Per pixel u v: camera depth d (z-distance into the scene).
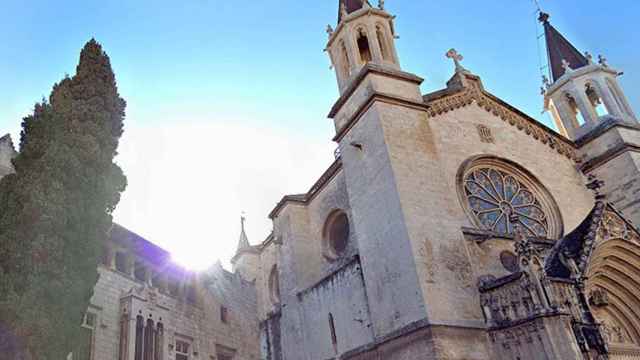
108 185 18.94
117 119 21.11
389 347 23.52
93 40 22.14
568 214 31.61
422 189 25.77
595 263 24.36
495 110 33.88
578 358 19.45
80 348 17.73
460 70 34.75
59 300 15.61
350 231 31.20
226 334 29.20
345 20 33.38
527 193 31.70
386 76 29.77
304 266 33.84
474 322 22.47
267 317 36.72
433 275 23.03
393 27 33.94
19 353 14.48
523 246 22.27
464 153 30.48
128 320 20.47
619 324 25.73
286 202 36.09
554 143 34.88
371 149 27.72
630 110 36.94
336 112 32.03
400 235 24.27
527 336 21.06
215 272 30.61
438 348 21.03
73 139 18.61
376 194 26.62
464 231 25.91
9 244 15.96
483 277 24.55
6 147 20.88
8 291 15.18
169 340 23.17
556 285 21.58
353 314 27.34
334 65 34.06
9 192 17.28
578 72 38.78
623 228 25.28
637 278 25.50
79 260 16.92
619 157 33.38
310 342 30.72
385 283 24.66
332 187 34.03
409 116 28.48
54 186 16.98
